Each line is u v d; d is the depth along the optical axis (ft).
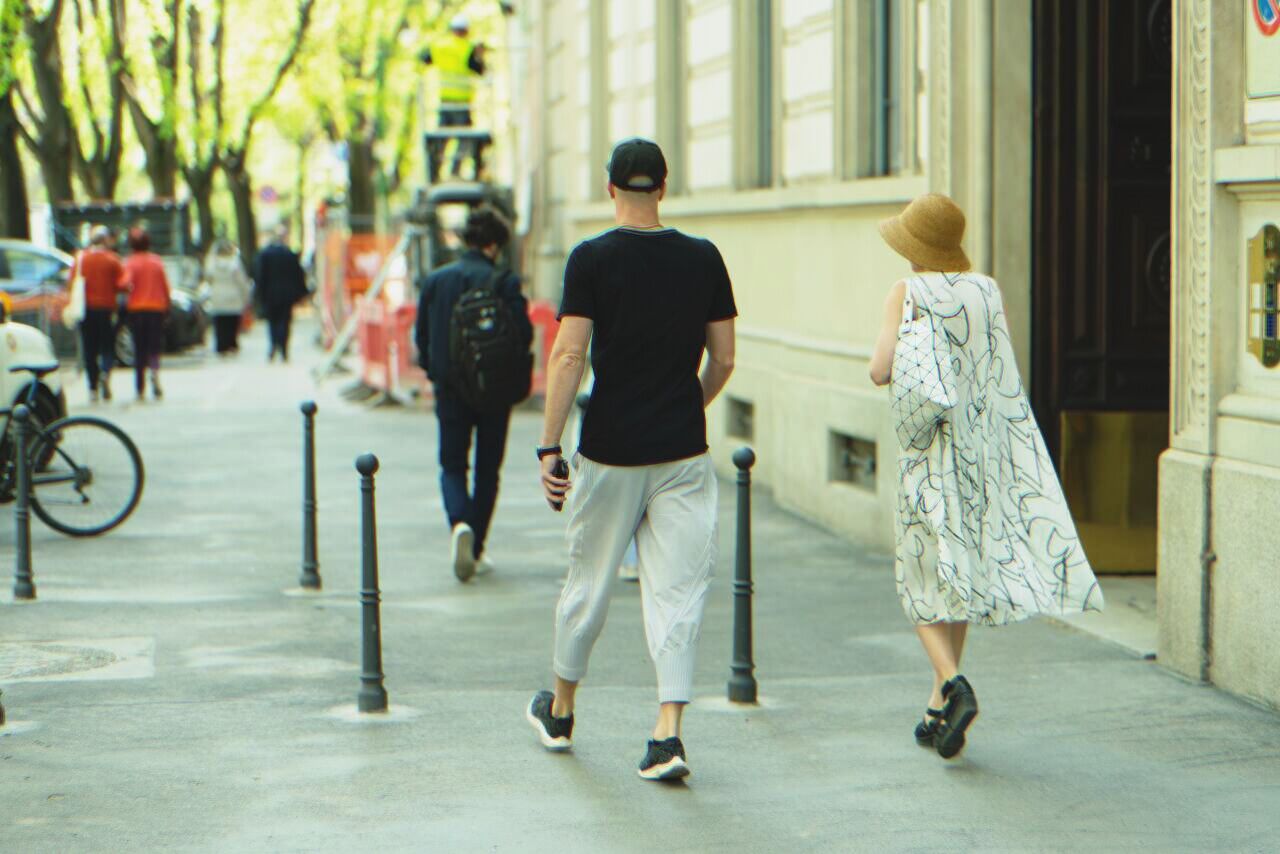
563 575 38.45
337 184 197.98
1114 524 36.47
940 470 22.54
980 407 22.79
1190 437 27.61
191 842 20.26
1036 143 35.91
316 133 203.92
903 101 40.83
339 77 162.71
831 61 44.68
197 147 157.99
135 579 37.58
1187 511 27.53
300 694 27.37
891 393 22.49
